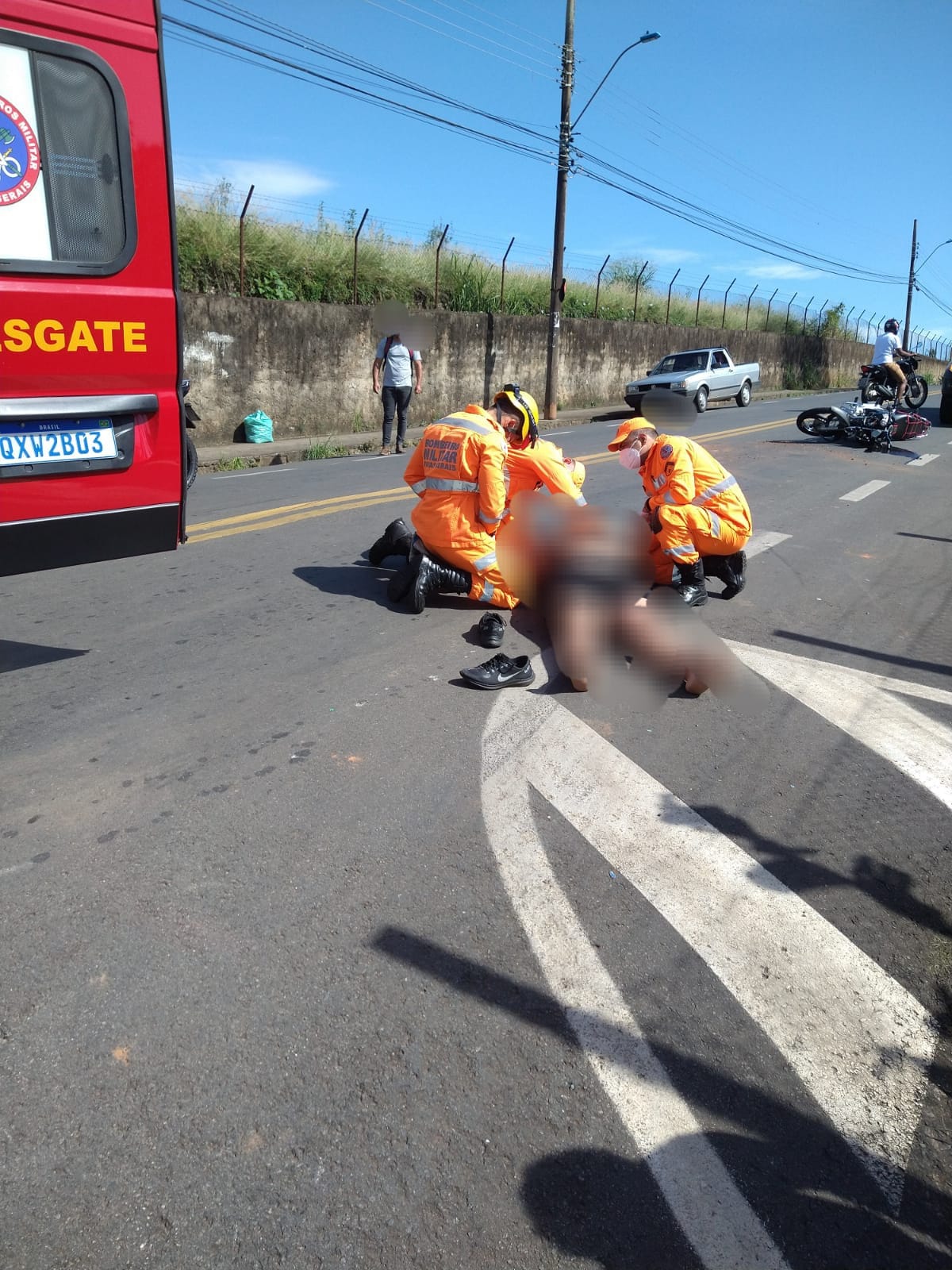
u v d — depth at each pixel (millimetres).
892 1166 1987
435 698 4266
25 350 3301
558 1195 1877
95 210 3412
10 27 3137
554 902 2797
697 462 5562
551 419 20531
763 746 3922
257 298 15320
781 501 9570
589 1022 2332
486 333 20625
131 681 4332
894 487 10719
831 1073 2219
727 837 3205
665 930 2697
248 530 7562
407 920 2676
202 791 3342
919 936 2742
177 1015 2281
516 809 3312
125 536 3783
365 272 18547
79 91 3318
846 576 6746
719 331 30719
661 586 5535
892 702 4453
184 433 3951
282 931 2602
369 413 17516
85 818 3139
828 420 14352
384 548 6395
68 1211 1793
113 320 3516
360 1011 2324
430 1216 1819
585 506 5410
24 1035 2201
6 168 3186
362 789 3396
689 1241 1801
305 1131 1986
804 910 2822
